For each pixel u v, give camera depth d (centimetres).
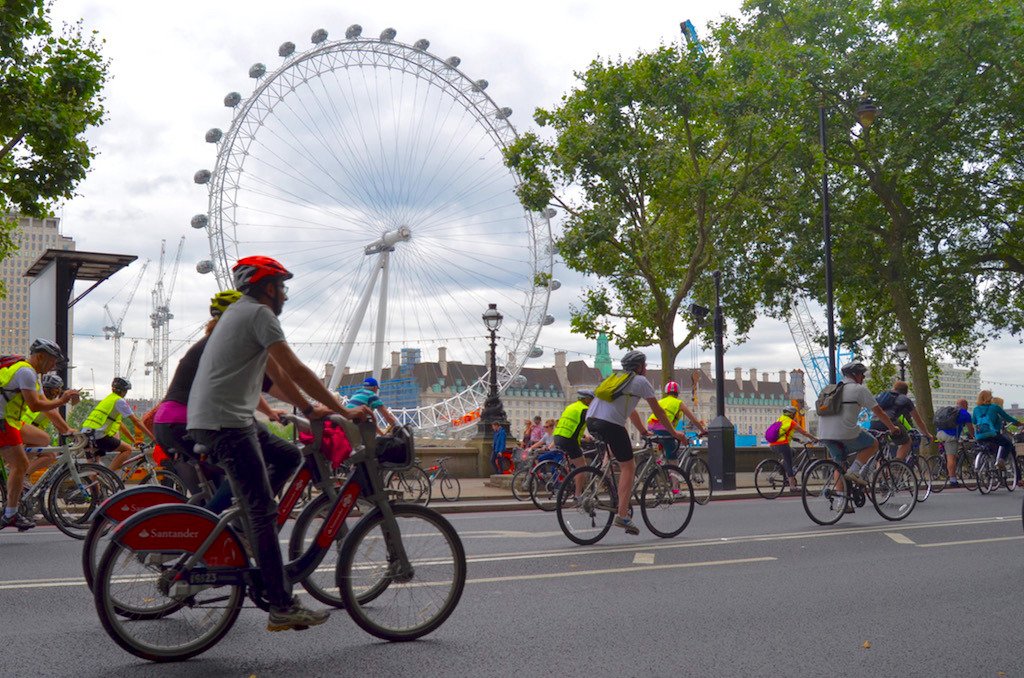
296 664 466
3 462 1020
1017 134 3162
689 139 2964
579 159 2912
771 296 3403
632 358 946
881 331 3631
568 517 935
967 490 1931
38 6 1908
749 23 3341
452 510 1513
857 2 3156
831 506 1138
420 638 523
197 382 482
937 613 598
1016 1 2995
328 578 592
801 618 582
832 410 1141
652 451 1011
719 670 460
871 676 452
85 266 1822
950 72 2994
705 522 1178
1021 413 5812
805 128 3169
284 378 521
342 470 543
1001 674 456
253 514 483
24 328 10356
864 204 3475
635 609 607
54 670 455
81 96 2011
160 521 473
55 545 947
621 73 2848
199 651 480
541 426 2383
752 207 2992
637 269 3159
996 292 3400
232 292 603
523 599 641
